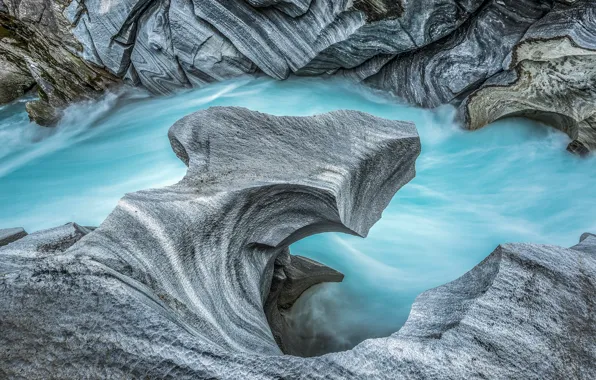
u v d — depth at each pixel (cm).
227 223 369
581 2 595
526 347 237
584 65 641
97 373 225
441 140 852
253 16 830
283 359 231
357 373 225
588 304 259
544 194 752
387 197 491
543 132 828
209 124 436
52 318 244
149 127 994
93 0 891
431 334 253
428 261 656
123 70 1000
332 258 655
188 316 298
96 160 959
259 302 379
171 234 329
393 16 699
